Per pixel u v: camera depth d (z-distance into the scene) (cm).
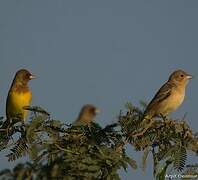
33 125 937
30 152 900
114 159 877
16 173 812
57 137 932
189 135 1013
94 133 962
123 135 1013
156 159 980
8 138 1006
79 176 835
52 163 844
